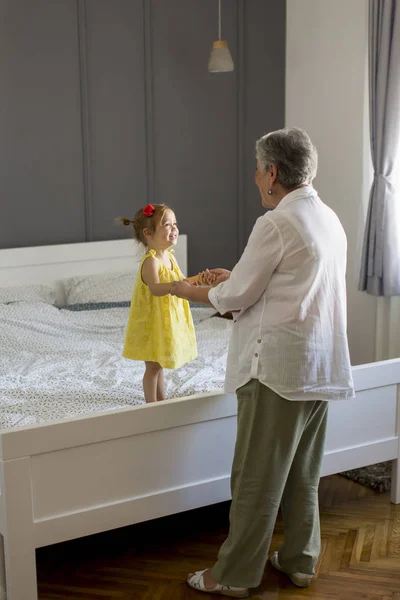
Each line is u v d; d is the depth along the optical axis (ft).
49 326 12.20
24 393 9.37
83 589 7.92
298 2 14.61
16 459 7.04
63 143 14.08
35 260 13.73
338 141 13.85
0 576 7.43
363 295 13.42
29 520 7.20
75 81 13.98
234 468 7.47
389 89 11.83
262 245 6.92
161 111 14.76
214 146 15.33
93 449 7.48
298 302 6.92
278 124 15.67
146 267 8.55
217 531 9.22
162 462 7.93
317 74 14.26
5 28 13.32
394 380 9.32
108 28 14.08
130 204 14.83
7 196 13.82
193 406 7.97
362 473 10.62
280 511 9.66
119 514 7.71
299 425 7.16
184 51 14.75
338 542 8.84
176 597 7.75
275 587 7.93
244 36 15.12
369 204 12.30
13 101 13.58
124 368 10.55
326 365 7.16
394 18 11.63
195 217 15.39
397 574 8.18
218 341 11.95
